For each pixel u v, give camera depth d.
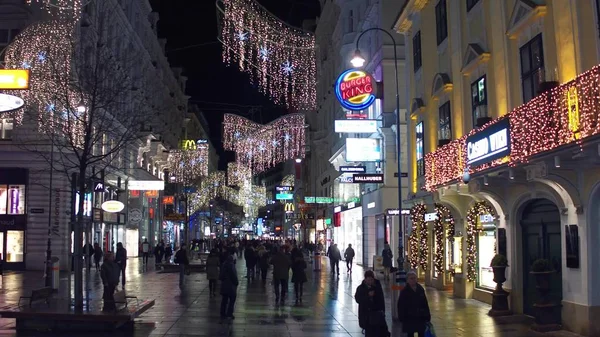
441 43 23.14
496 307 16.88
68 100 22.34
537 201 16.58
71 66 28.36
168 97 72.81
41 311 14.53
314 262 37.38
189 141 88.56
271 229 173.62
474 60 18.84
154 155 63.34
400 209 21.50
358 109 28.17
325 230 69.12
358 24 43.59
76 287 15.39
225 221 111.38
